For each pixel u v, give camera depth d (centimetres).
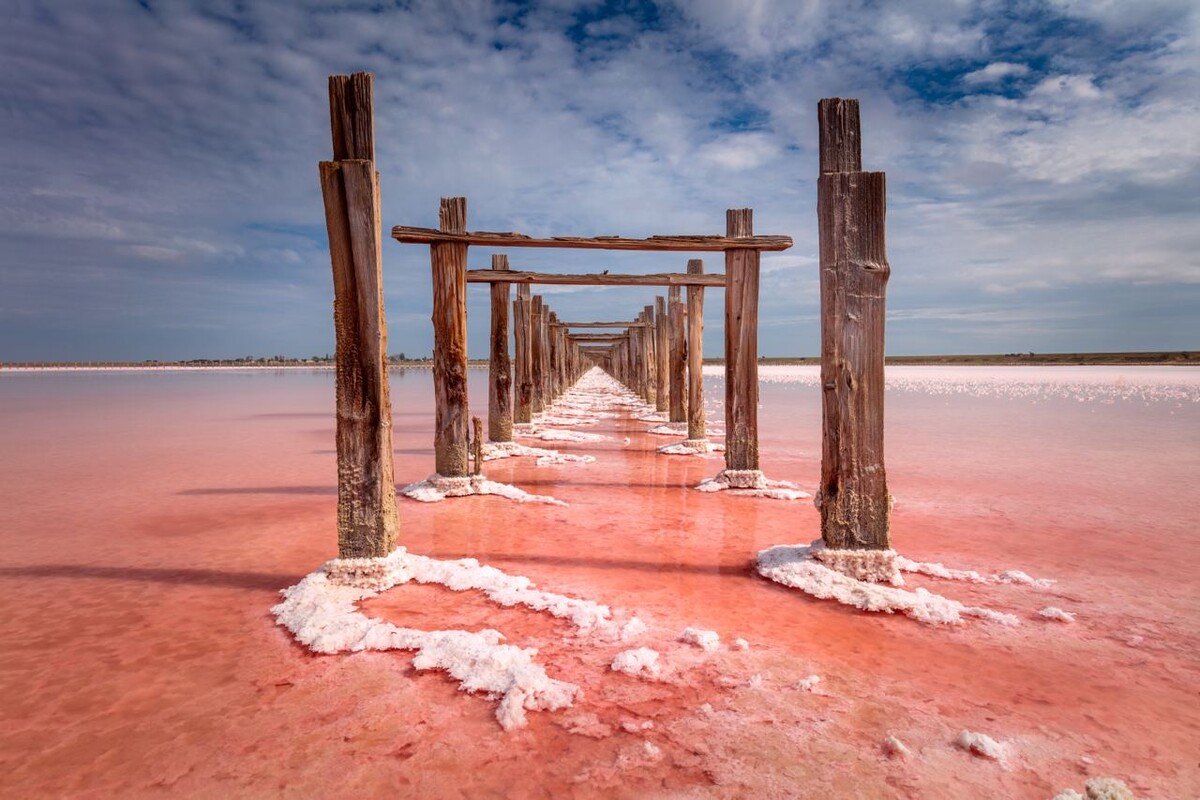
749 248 754
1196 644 354
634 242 738
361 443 436
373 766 245
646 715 281
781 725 273
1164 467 911
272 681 313
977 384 3369
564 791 230
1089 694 300
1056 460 975
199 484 812
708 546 549
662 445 1242
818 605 414
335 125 411
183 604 414
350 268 420
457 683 310
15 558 510
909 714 282
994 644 355
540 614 398
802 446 1144
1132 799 218
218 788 233
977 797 228
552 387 2195
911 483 802
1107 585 446
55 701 293
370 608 405
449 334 756
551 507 700
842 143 443
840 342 445
